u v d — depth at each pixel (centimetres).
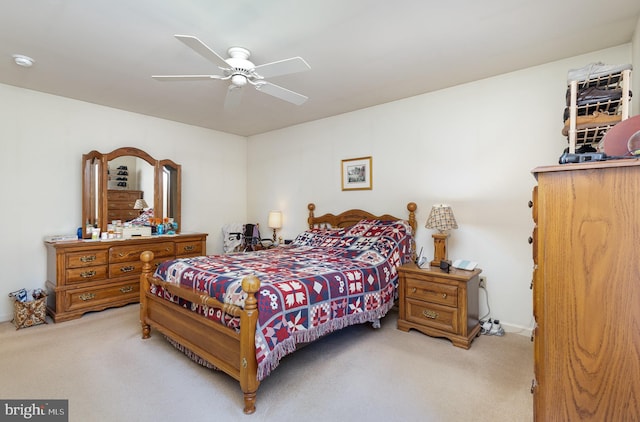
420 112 355
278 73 230
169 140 456
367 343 273
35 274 345
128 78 307
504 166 303
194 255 431
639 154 102
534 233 114
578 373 93
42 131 348
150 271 284
